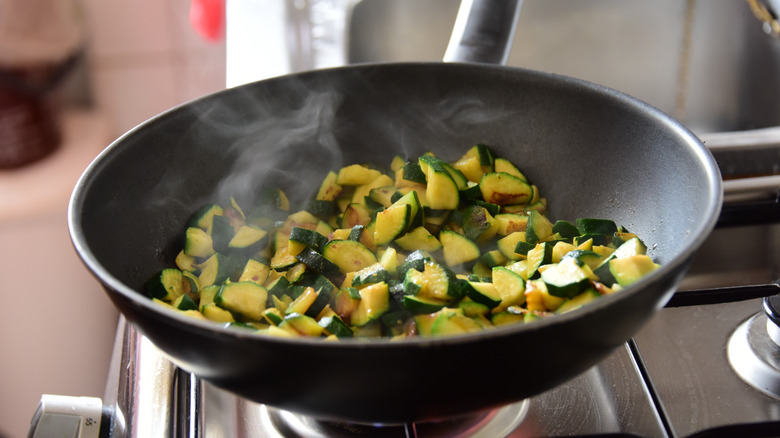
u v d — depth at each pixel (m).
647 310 0.45
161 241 0.57
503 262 0.60
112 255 0.52
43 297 1.12
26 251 1.06
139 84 1.21
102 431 0.52
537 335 0.42
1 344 1.13
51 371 1.19
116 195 0.53
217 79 1.22
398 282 0.56
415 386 0.43
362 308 0.54
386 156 0.65
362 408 0.45
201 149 0.59
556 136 0.60
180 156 0.58
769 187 0.63
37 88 1.02
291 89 0.61
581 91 0.58
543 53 0.86
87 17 1.12
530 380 0.44
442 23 0.82
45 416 0.52
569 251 0.56
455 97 0.62
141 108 1.24
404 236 0.60
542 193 0.62
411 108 0.63
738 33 0.82
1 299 1.09
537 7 0.84
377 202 0.63
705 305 0.55
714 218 0.46
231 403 0.51
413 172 0.62
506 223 0.60
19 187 1.03
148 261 0.55
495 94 0.61
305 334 0.52
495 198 0.61
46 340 1.15
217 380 0.45
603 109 0.58
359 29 0.81
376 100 0.63
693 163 0.52
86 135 1.14
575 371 0.45
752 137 0.66
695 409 0.50
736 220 0.61
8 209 1.01
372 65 0.62
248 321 0.56
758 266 0.59
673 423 0.50
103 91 1.20
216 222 0.59
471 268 0.60
